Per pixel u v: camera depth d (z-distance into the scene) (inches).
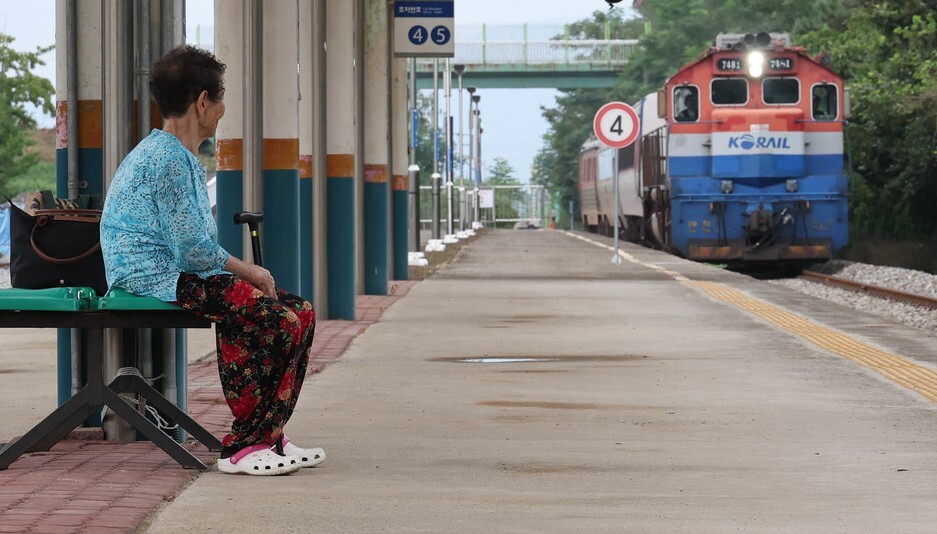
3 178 2760.8
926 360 615.8
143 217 329.1
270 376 336.8
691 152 1621.6
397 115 1250.0
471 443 394.0
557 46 4244.6
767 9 3422.7
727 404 476.7
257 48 722.2
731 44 1632.6
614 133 1419.8
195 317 333.4
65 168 408.8
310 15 852.0
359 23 1045.8
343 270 839.1
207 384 527.2
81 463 346.6
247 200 728.3
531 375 559.2
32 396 505.7
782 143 1604.3
